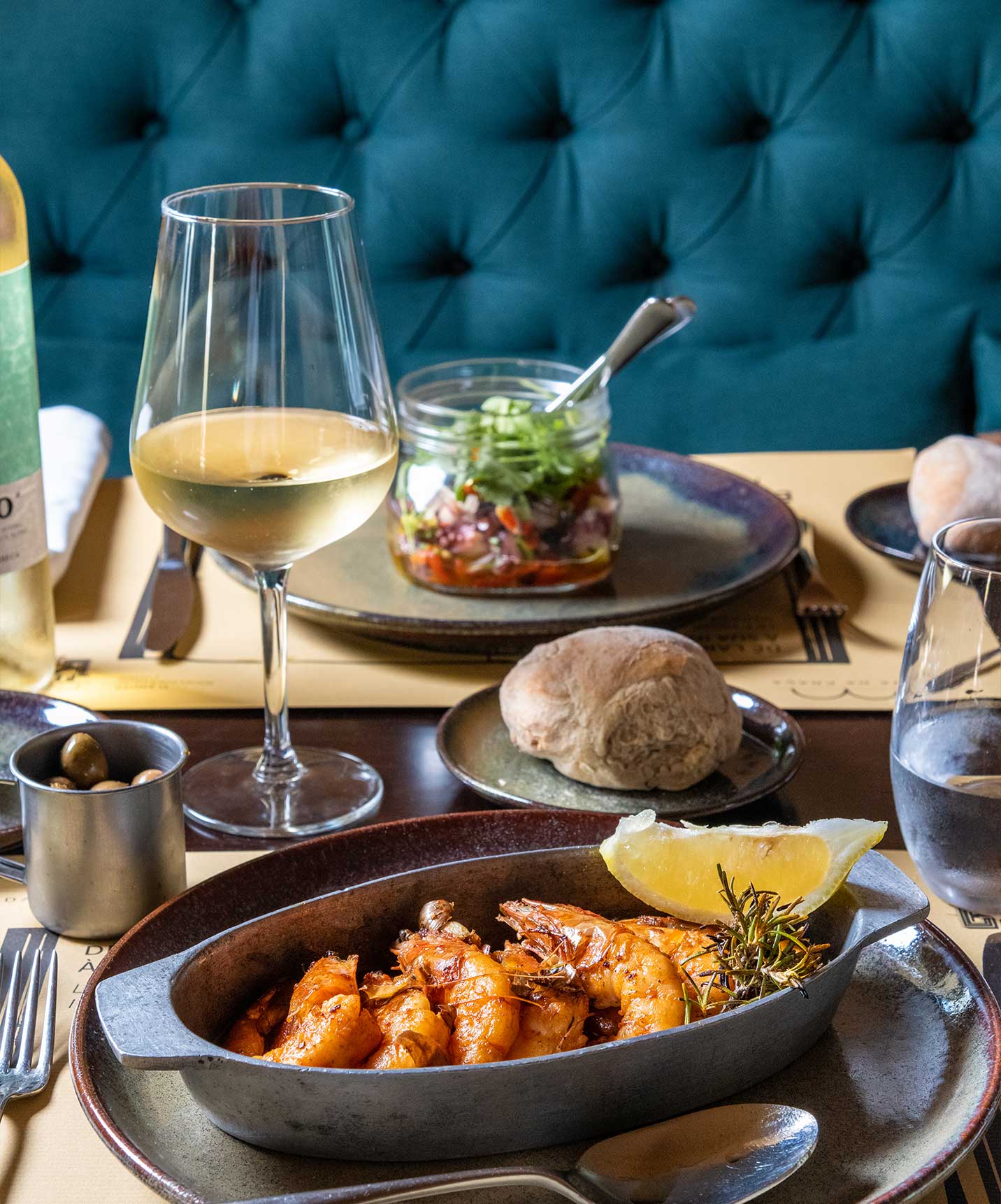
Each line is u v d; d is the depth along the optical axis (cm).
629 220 176
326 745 77
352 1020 44
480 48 170
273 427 66
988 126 171
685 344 182
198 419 66
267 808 69
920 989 52
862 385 179
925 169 173
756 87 172
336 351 67
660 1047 43
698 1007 48
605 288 179
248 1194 42
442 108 172
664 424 182
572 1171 41
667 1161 42
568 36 170
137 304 179
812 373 179
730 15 169
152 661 87
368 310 68
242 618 94
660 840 54
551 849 56
